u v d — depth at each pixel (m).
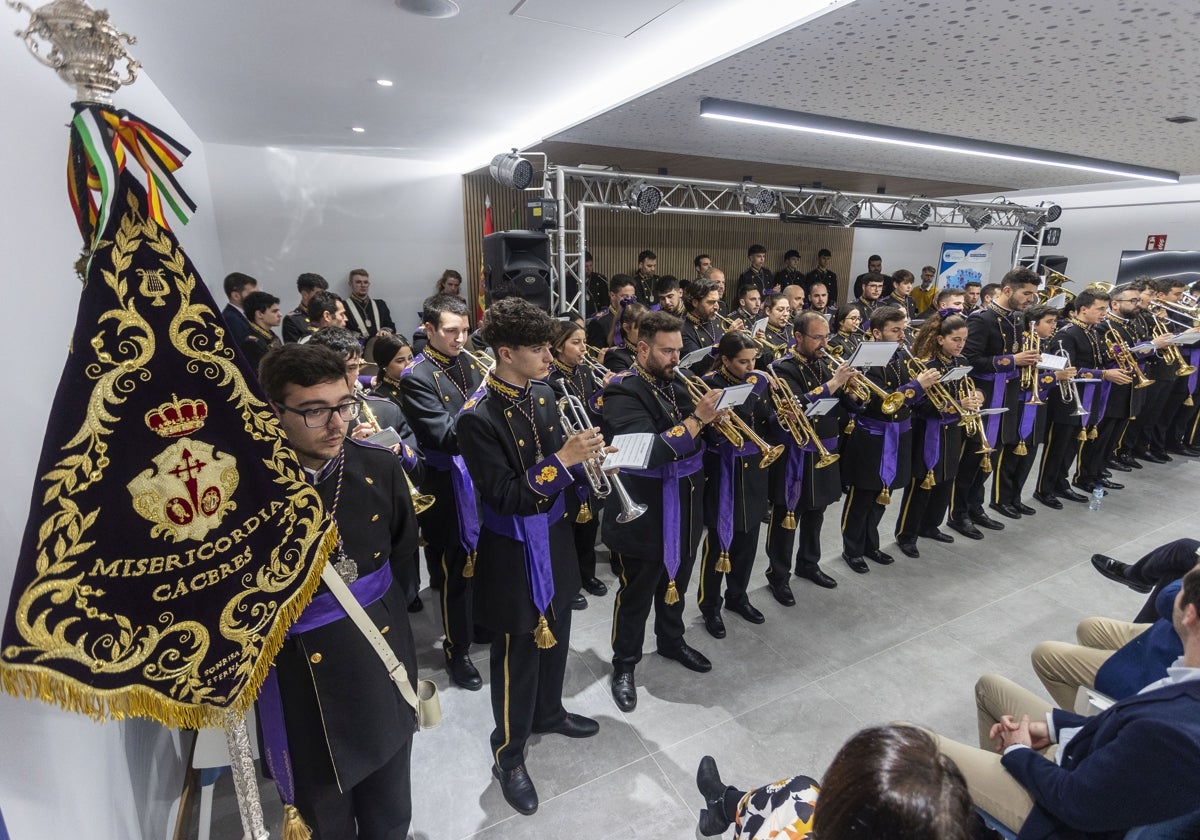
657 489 1.99
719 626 2.52
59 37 0.72
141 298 0.79
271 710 1.09
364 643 1.14
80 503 0.74
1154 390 4.45
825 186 7.36
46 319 1.13
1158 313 4.45
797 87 3.20
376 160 6.21
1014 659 2.38
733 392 1.82
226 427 0.88
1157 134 4.37
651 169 6.00
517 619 1.61
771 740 1.98
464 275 6.89
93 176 0.75
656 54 3.11
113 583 0.77
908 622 2.62
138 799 1.34
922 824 0.59
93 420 0.75
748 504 2.35
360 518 1.16
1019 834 1.13
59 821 0.94
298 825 1.08
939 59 2.70
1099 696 1.45
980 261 10.10
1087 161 5.61
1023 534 3.48
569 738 1.98
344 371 1.04
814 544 2.90
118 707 0.79
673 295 4.21
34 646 0.70
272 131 4.91
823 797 0.69
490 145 5.60
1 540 0.87
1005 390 3.39
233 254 5.74
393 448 1.78
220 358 0.87
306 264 6.07
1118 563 2.92
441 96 3.85
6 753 0.81
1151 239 8.58
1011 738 1.35
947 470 3.08
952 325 2.91
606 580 3.05
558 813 1.71
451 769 1.87
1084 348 3.79
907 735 0.70
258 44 2.85
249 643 0.91
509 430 1.57
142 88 3.09
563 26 2.70
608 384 2.09
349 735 1.13
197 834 1.65
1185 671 0.98
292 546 0.96
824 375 2.77
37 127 1.17
